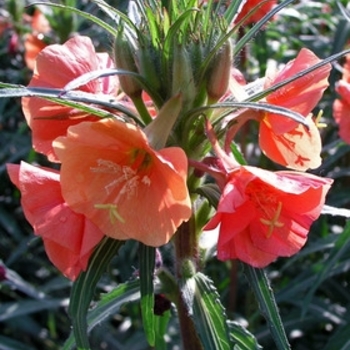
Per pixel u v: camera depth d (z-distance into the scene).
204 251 0.39
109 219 0.31
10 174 0.34
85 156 0.31
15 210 0.87
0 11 0.93
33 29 0.88
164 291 0.39
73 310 0.34
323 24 0.80
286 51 0.74
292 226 0.32
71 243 0.32
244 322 0.64
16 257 0.78
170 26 0.32
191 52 0.33
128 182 0.31
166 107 0.31
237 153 0.40
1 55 0.97
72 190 0.31
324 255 0.66
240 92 0.34
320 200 0.32
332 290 0.66
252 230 0.32
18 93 0.31
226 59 0.33
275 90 0.32
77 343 0.34
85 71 0.36
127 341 0.66
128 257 0.72
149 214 0.31
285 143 0.36
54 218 0.32
